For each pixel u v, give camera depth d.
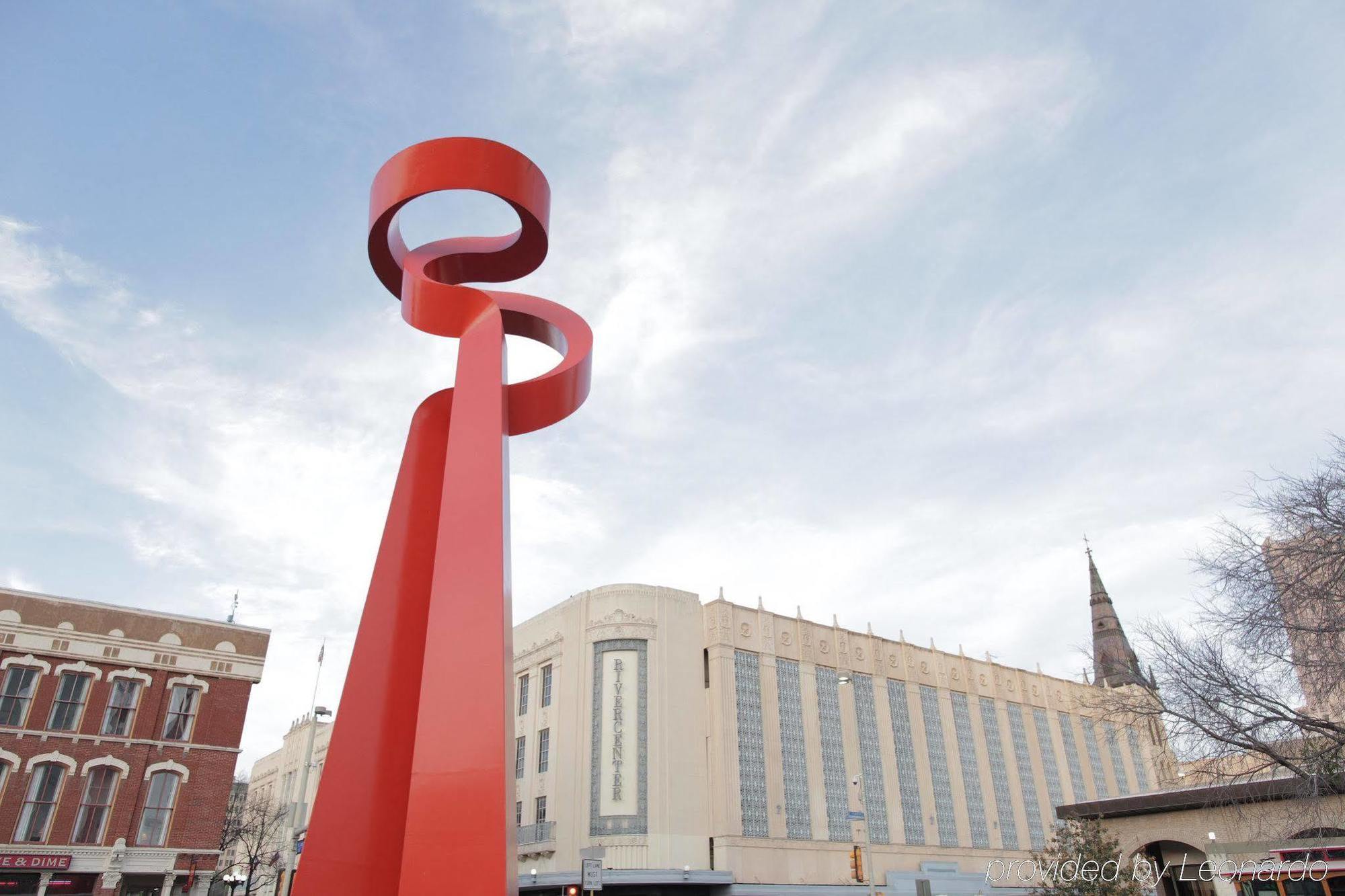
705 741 52.47
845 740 58.56
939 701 66.88
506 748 7.93
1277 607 17.31
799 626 60.03
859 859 32.50
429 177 10.59
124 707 36.03
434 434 10.65
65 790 33.72
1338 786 18.48
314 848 8.53
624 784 48.91
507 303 11.82
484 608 8.54
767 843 50.78
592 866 25.28
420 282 11.05
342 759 8.93
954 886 56.12
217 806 36.56
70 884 32.78
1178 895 38.53
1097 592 92.31
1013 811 66.81
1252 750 18.52
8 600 34.75
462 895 7.27
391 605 9.66
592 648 52.94
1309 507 17.22
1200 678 18.89
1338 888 23.38
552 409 10.74
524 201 10.82
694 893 47.88
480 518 9.12
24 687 34.28
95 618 36.28
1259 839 29.56
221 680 38.25
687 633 54.69
